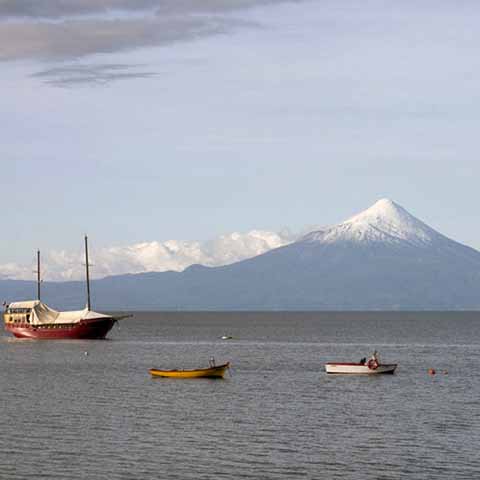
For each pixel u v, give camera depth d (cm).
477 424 10181
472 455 8612
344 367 15538
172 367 17162
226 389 13212
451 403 11856
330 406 11512
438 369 16862
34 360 18150
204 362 18575
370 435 9519
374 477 7850
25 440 9175
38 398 12131
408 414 10900
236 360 19100
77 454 8588
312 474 7938
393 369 15650
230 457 8506
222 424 10106
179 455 8581
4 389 13150
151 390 13038
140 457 8488
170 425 10038
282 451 8762
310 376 15175
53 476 7844
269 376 15138
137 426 9956
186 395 12506
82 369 16250
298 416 10694
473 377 15200
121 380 14338
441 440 9269
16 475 7862
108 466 8162
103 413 10844
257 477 7838
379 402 11919
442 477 7856
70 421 10262
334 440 9262
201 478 7806
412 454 8644
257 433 9594
